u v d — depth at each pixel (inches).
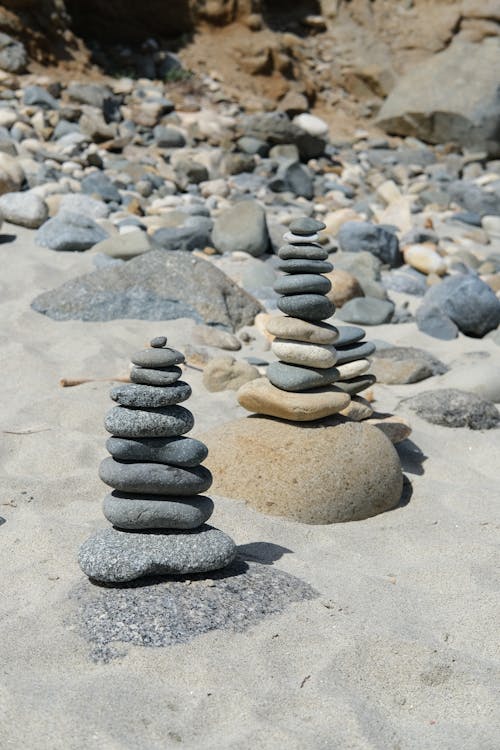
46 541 57.2
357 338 78.4
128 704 42.4
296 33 252.8
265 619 49.3
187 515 53.1
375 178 202.5
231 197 173.0
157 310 109.0
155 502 52.7
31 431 76.4
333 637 48.0
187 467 53.8
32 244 129.1
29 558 55.6
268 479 65.9
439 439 82.7
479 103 229.9
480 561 59.3
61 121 182.2
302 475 65.7
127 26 230.2
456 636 50.4
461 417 86.0
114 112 195.5
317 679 45.0
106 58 221.6
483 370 96.4
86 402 83.8
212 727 41.8
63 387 88.2
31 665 45.0
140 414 52.7
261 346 106.4
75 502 64.5
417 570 57.5
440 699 45.1
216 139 198.4
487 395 94.5
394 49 253.6
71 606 49.6
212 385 90.9
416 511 67.5
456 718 43.9
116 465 53.0
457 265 145.9
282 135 199.2
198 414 83.3
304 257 69.2
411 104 234.2
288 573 54.9
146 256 114.5
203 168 176.7
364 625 49.5
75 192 156.0
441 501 69.5
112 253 125.7
